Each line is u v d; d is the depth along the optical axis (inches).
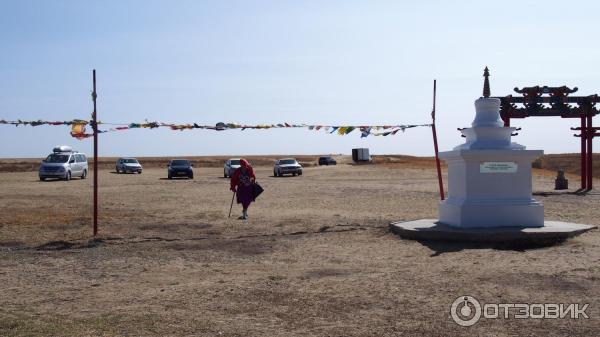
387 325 283.6
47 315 310.2
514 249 487.5
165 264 457.4
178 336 271.3
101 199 1075.9
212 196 1155.3
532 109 1083.3
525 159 560.4
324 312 307.4
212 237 588.1
